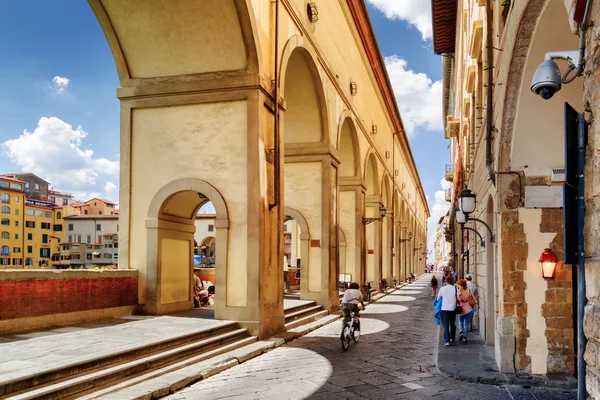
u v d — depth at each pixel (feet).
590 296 10.52
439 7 68.95
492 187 29.53
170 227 40.60
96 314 34.73
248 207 36.91
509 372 25.81
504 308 26.02
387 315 56.65
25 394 17.95
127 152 39.93
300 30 46.68
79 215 246.88
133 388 21.52
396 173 123.03
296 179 57.62
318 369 27.86
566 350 25.40
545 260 25.38
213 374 26.25
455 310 34.96
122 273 37.24
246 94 37.60
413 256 174.50
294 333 39.55
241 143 37.78
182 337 28.50
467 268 59.06
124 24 37.88
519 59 21.47
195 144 38.86
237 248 36.94
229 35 36.73
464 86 57.00
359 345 35.96
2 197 223.51
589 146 10.70
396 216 126.11
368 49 78.79
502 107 24.41
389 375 26.63
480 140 37.91
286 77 52.03
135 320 35.22
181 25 36.94
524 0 18.04
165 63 39.24
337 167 59.77
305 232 56.80
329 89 56.44
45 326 30.63
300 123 56.34
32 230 235.40
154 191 39.29
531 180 26.05
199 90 38.37
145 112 40.09
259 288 36.17
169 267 40.60
